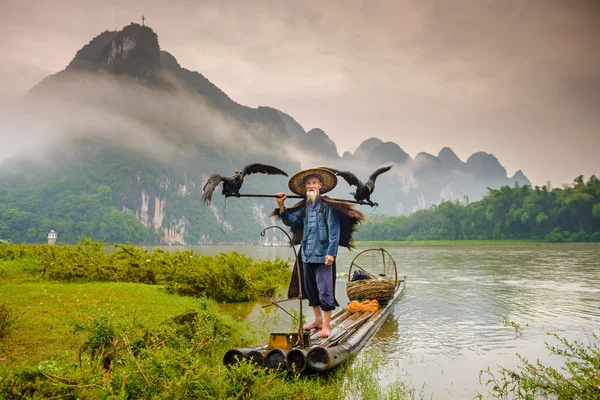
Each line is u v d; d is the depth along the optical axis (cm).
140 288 893
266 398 357
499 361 532
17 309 650
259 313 819
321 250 555
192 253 1157
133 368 311
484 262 2577
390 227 10862
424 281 1474
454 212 9612
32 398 301
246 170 519
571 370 403
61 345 482
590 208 8175
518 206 8769
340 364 493
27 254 1454
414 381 456
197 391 304
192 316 548
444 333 683
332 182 574
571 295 1113
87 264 1035
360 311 814
